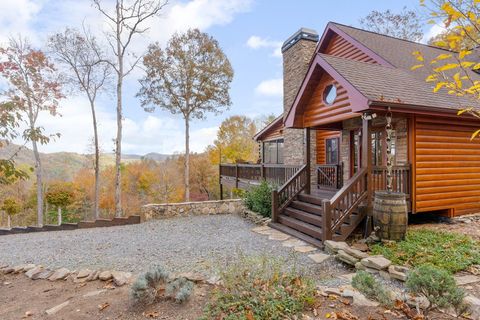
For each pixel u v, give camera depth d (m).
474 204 7.31
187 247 5.88
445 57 2.41
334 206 5.48
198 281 3.70
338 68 6.26
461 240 5.28
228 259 4.54
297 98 7.72
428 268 2.81
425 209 6.56
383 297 2.84
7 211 21.30
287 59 12.83
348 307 2.96
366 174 5.80
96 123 19.02
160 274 3.35
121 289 3.66
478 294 3.40
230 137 32.31
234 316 2.65
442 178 6.82
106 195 29.58
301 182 7.91
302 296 2.97
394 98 5.57
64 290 3.72
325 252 5.23
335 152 10.66
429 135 6.66
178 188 31.39
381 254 4.74
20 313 3.10
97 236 7.29
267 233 6.82
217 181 31.69
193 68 20.39
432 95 6.46
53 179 28.36
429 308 2.65
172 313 2.94
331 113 6.86
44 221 26.70
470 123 7.27
